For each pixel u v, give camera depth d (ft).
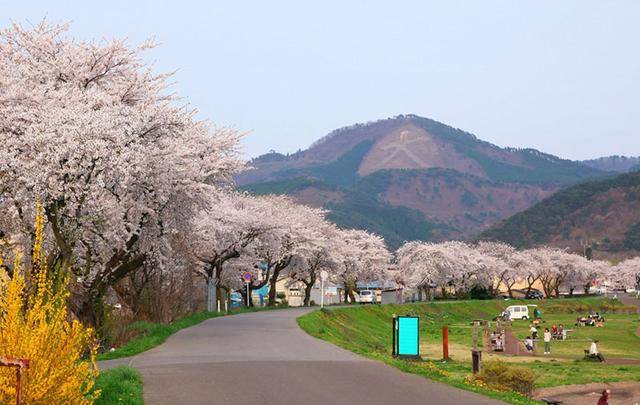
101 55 110.22
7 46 108.06
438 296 461.78
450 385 59.36
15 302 35.81
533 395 83.35
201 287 185.68
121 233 98.48
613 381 117.29
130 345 88.28
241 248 213.66
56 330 36.94
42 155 88.99
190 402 48.78
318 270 297.94
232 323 138.72
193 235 137.18
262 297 366.43
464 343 188.96
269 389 54.65
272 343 96.07
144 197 102.53
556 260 550.36
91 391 46.83
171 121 105.70
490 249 514.27
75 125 92.07
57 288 48.47
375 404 49.03
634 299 583.17
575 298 531.50
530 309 406.62
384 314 259.19
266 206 258.37
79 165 90.48
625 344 217.56
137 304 124.77
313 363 71.46
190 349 87.35
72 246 93.71
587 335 248.52
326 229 332.80
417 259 405.59
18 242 95.45
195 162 110.73
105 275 98.73
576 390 107.96
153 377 60.49
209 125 121.70
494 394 56.24
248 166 123.13
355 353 84.28
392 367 69.31
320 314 174.70
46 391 34.73
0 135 91.61
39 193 88.12
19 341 35.06
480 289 463.01
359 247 378.94
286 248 261.65
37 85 102.68
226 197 217.97
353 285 357.00
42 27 110.01
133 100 112.16
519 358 159.94
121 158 91.15
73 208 90.17
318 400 50.21
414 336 93.09
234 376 61.31
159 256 113.80
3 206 92.48
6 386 33.53
